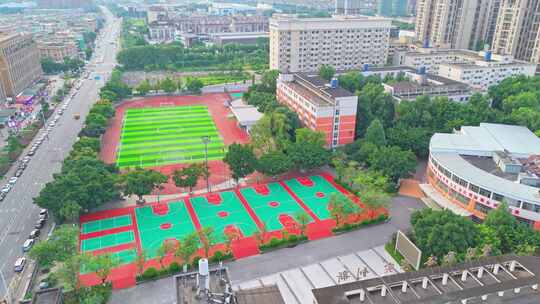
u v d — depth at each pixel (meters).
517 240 82.94
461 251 80.81
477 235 83.25
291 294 78.12
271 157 120.88
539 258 65.38
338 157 126.44
